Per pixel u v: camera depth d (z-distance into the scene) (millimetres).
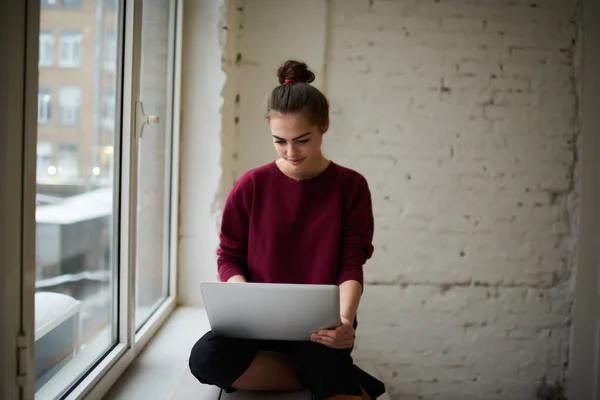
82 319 1464
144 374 1626
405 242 2686
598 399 2768
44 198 1216
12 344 993
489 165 2682
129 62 1639
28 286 1032
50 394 1268
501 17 2645
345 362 1318
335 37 2604
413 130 2648
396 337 2727
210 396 1435
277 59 2561
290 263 1511
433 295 2717
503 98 2666
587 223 2725
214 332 1323
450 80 2645
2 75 917
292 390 1461
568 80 2682
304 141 1399
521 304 2746
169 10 2303
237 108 2566
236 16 2533
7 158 943
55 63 1245
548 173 2703
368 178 2652
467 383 2760
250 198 1540
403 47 2623
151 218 2146
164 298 2391
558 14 2660
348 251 1504
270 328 1279
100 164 1581
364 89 2623
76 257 1417
